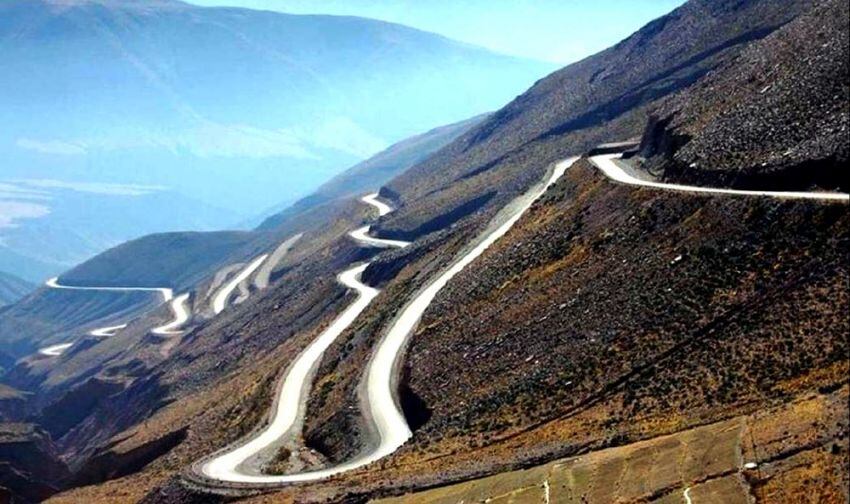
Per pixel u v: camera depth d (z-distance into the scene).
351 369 122.19
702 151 109.00
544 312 98.50
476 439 80.94
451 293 126.56
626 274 93.00
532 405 81.69
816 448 52.88
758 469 53.66
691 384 70.00
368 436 97.69
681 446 60.72
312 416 116.75
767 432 57.09
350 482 82.75
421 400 99.31
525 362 90.94
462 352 103.44
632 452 63.16
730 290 78.31
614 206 111.94
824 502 48.00
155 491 104.75
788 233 79.56
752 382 65.38
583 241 109.31
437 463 78.81
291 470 98.81
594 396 77.00
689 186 104.19
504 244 131.62
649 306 83.94
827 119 94.75
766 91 112.75
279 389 130.62
